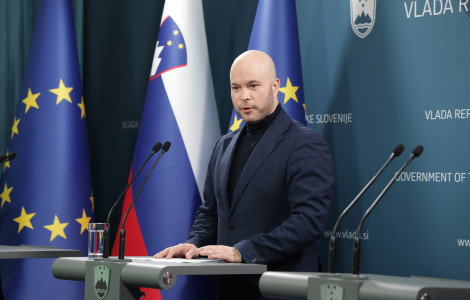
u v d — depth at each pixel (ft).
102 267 15.99
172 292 23.86
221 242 19.48
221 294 19.57
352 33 23.52
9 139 30.53
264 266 16.11
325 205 18.38
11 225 26.66
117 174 29.58
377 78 22.89
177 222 24.20
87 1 30.68
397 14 22.53
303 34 24.67
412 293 11.72
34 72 27.53
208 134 24.97
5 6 30.68
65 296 26.09
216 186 20.07
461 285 12.35
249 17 26.32
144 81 29.04
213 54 27.12
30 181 26.66
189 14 25.50
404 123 22.22
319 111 24.17
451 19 21.39
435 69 21.63
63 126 27.04
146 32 29.09
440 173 21.38
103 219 29.81
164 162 24.56
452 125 21.25
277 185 18.97
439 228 21.33
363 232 22.89
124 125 29.50
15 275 26.35
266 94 19.44
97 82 30.30
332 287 12.84
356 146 23.26
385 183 22.49
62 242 26.32
